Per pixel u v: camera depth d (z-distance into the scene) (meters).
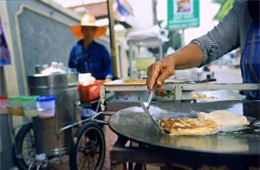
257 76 1.04
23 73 2.30
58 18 3.27
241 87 1.06
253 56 1.03
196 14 2.94
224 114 0.85
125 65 7.36
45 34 2.92
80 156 2.08
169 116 0.92
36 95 1.74
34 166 2.00
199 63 1.17
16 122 2.15
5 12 2.02
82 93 2.03
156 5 4.13
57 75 1.72
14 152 1.89
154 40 2.86
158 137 0.62
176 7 2.98
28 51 2.52
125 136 0.63
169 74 0.95
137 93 1.21
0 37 1.75
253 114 0.91
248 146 0.54
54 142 1.81
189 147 0.52
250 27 1.05
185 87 1.15
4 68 1.98
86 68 2.58
